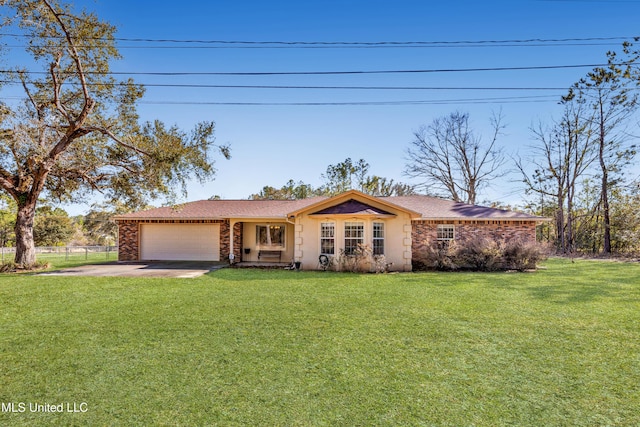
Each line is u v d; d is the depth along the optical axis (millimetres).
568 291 9445
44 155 13133
